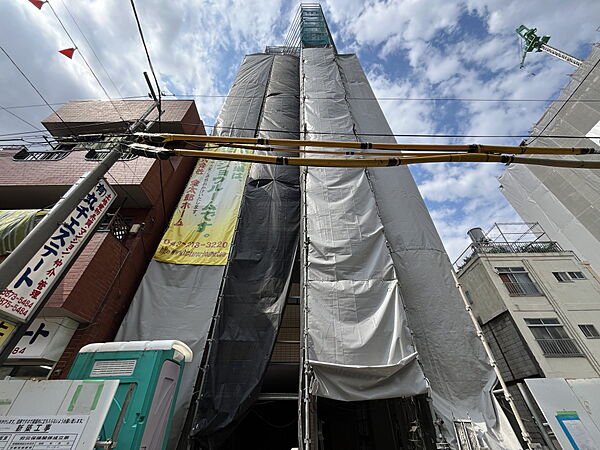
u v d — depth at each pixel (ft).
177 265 33.27
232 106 60.34
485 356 25.79
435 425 21.36
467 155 20.12
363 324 25.36
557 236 70.85
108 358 17.51
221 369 26.23
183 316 29.55
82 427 12.08
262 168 46.19
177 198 42.80
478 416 22.21
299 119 57.26
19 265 13.14
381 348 23.93
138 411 15.34
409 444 25.99
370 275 28.55
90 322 25.07
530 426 44.42
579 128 62.54
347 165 19.75
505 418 21.94
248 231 37.40
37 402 12.66
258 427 37.06
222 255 34.53
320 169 38.65
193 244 35.35
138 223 34.78
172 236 35.73
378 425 33.22
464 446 20.42
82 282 24.61
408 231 34.81
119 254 29.48
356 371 22.52
